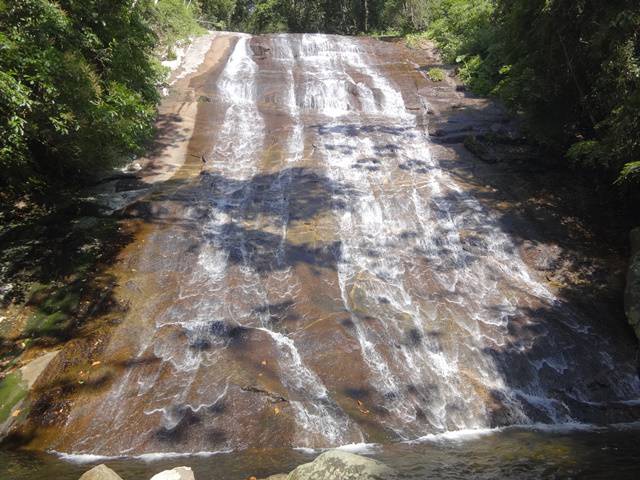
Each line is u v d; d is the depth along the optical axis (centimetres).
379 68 1939
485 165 1292
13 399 673
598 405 728
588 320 874
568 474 520
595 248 1038
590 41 1035
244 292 877
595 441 621
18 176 983
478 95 1680
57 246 946
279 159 1292
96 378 696
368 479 392
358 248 1013
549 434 650
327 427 639
